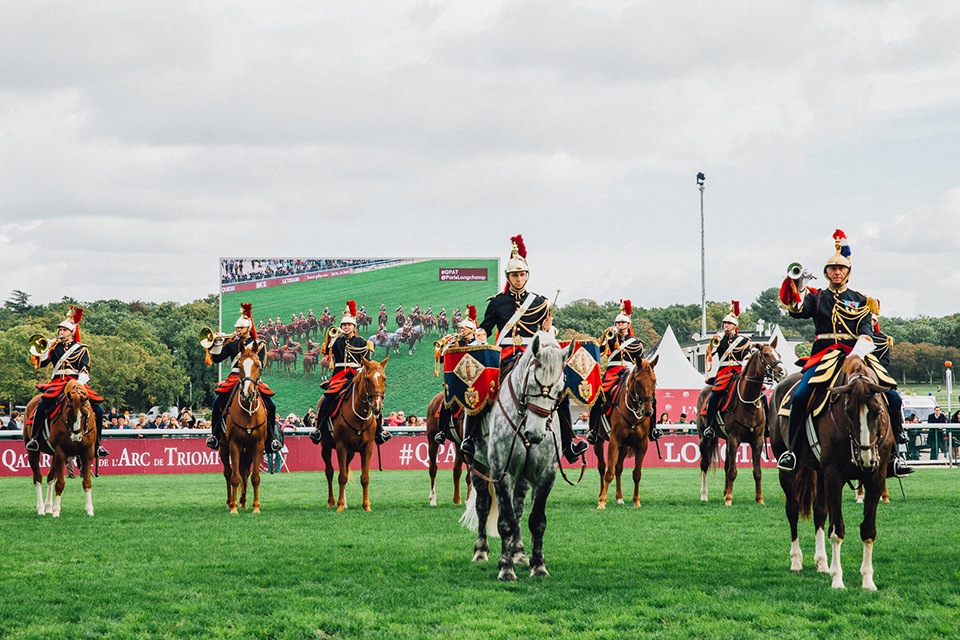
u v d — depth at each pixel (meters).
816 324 10.41
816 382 9.80
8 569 10.67
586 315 110.75
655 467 30.55
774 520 15.04
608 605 8.61
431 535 13.46
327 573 10.35
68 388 16.20
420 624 7.98
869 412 8.88
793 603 8.60
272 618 8.16
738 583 9.66
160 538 13.16
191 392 104.75
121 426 33.53
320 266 45.25
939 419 31.89
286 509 17.58
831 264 10.28
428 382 45.22
